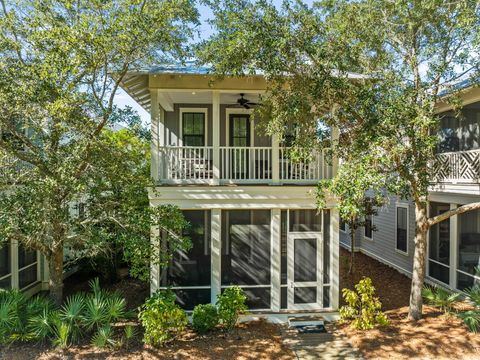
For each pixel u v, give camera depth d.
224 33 7.70
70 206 8.31
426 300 10.23
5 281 10.16
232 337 8.16
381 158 6.98
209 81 8.54
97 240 7.72
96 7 6.97
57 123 7.17
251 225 9.35
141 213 8.17
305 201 9.28
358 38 8.52
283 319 9.16
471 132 10.80
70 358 7.00
